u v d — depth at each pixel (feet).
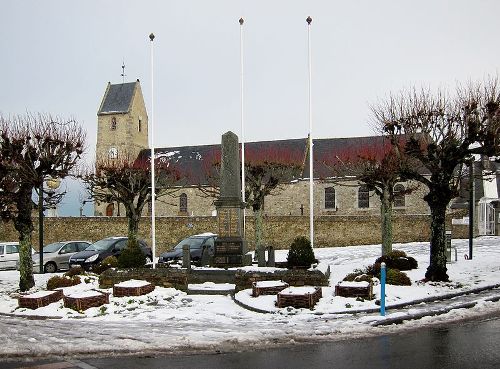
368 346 31.68
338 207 161.89
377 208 158.92
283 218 123.54
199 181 173.68
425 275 57.52
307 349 31.19
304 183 163.53
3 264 97.25
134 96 215.51
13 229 119.14
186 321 41.63
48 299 50.67
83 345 31.99
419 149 58.65
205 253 79.05
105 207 186.29
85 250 87.10
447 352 29.78
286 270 55.42
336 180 142.51
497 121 55.47
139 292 53.01
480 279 57.06
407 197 154.81
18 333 36.42
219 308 47.65
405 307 45.09
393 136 65.16
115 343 32.37
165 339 33.35
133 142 213.25
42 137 64.28
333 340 33.47
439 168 57.41
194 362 28.66
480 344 31.53
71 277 61.46
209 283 59.21
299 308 44.91
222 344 32.40
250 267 60.95
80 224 122.21
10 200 63.10
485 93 61.05
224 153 68.80
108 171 90.53
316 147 173.58
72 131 76.28
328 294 49.73
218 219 67.62
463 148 56.18
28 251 62.28
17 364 28.37
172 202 176.14
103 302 49.70
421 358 28.60
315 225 123.65
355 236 124.26
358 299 46.68
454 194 57.93
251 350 31.14
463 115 62.85
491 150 54.75
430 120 61.57
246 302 48.01
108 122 214.69
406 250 100.53
